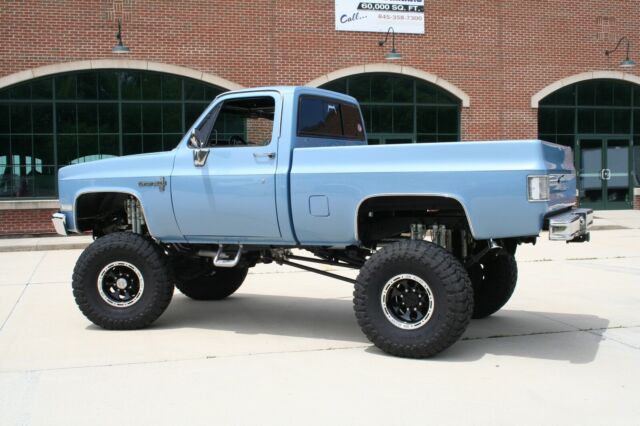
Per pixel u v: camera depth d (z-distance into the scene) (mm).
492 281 6590
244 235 5969
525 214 4930
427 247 5172
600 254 12164
